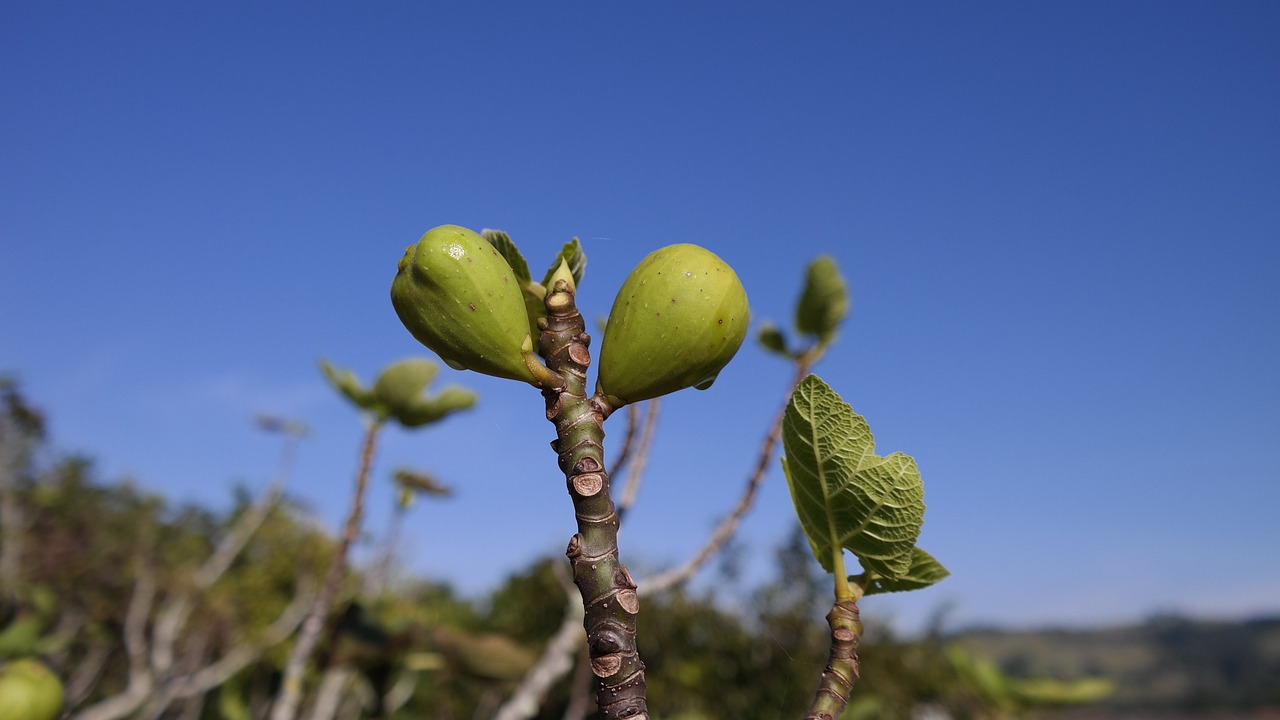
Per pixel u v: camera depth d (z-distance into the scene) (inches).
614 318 63.4
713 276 63.1
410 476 246.8
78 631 547.2
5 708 109.8
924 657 528.4
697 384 65.1
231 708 428.8
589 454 56.6
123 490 716.0
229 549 644.1
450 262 60.7
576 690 258.2
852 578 70.0
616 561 53.5
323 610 184.9
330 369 186.5
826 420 66.1
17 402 636.7
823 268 175.2
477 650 222.7
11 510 586.9
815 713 60.4
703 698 528.7
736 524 171.2
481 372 62.4
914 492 65.3
